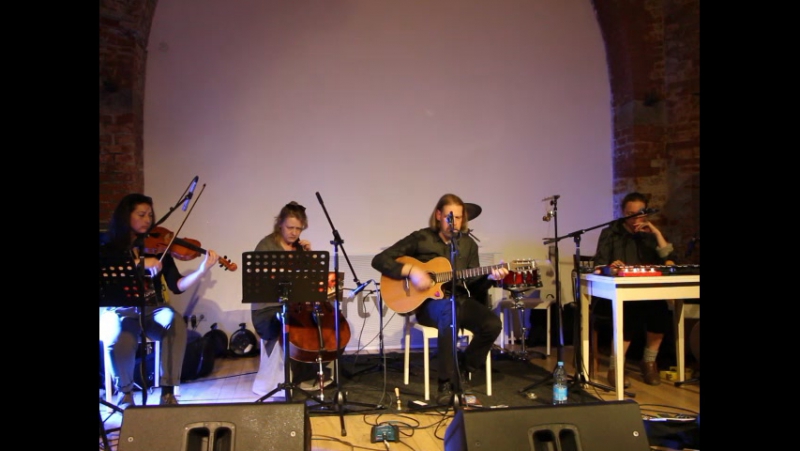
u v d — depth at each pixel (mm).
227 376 3582
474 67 4562
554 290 4551
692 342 3461
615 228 3480
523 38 4633
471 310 3061
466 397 2898
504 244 4574
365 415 2760
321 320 3078
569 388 3123
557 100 4676
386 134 4434
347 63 4383
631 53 4484
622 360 2852
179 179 4152
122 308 2916
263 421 1697
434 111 4504
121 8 3848
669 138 4504
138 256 2787
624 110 4594
